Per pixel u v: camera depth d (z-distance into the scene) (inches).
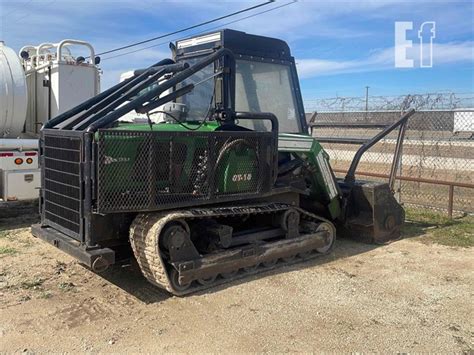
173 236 169.8
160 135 169.0
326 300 172.2
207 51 217.5
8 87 293.7
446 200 356.5
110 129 158.9
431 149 601.9
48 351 133.5
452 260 223.8
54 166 183.0
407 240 258.8
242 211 192.2
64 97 319.6
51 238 179.9
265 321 154.0
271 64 228.7
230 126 195.3
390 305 168.9
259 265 203.2
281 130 231.0
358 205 252.1
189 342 139.5
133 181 164.4
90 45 332.5
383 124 280.2
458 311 164.6
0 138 299.0
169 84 176.7
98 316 156.8
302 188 222.7
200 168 180.9
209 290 179.9
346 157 614.5
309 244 219.1
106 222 174.2
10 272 199.3
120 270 203.3
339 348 137.0
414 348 137.6
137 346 136.9
